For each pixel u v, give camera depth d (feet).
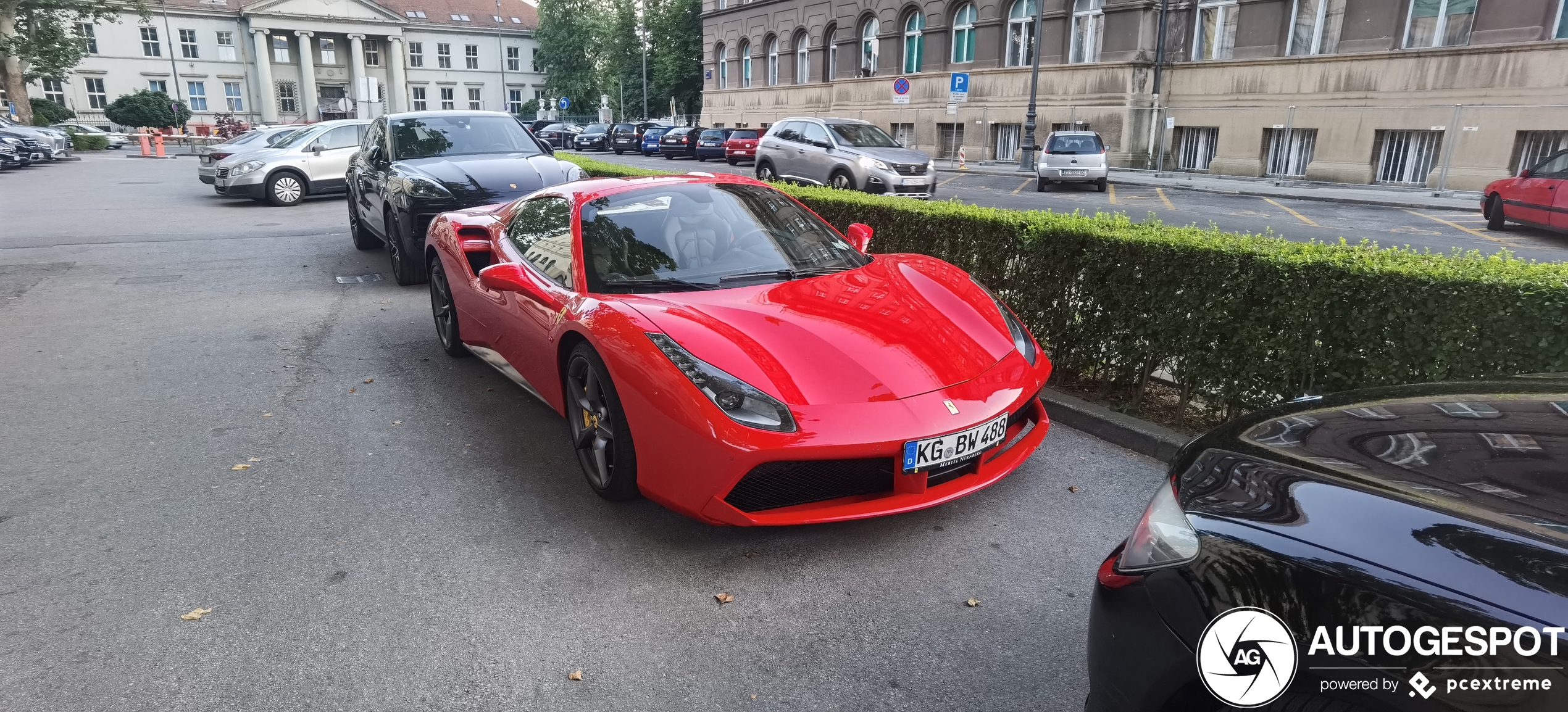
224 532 10.55
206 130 166.40
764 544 10.19
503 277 12.98
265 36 207.00
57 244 34.83
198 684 7.68
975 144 98.22
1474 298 10.34
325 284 26.81
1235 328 12.57
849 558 9.84
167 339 20.02
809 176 54.19
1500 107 56.39
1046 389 15.51
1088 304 14.79
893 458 9.30
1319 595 4.55
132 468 12.53
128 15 194.39
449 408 15.10
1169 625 5.13
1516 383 6.39
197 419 14.66
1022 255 15.96
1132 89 80.28
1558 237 37.73
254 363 18.03
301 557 9.93
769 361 9.59
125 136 140.36
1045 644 8.23
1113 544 10.18
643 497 11.37
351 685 7.68
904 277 12.49
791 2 125.08
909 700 7.44
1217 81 75.31
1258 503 5.20
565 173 26.18
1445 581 4.22
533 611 8.81
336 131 53.52
